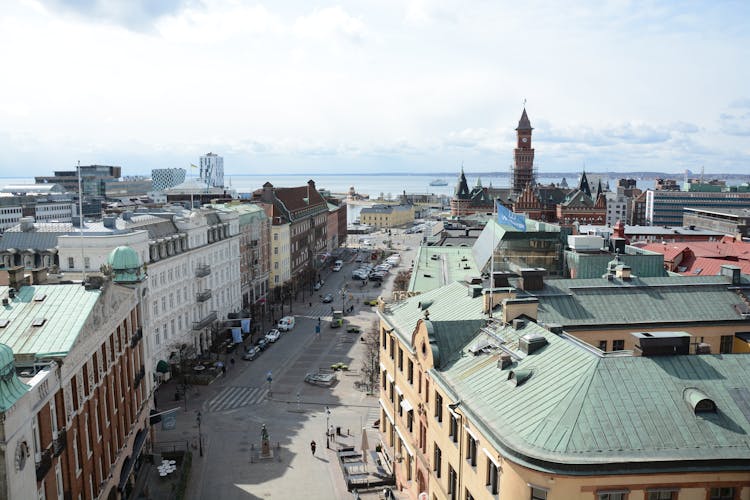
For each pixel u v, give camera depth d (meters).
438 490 46.53
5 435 30.91
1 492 30.70
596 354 39.25
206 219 110.00
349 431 74.06
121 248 62.12
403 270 198.88
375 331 104.19
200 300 103.25
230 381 92.00
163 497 57.00
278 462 65.75
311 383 90.38
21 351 40.22
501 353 43.62
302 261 173.75
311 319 131.50
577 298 56.41
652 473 31.42
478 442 37.69
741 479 31.98
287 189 176.88
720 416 34.31
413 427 54.25
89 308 46.09
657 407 34.59
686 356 38.06
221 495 58.59
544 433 33.41
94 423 46.66
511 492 33.34
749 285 59.62
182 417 78.44
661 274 70.81
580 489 31.44
